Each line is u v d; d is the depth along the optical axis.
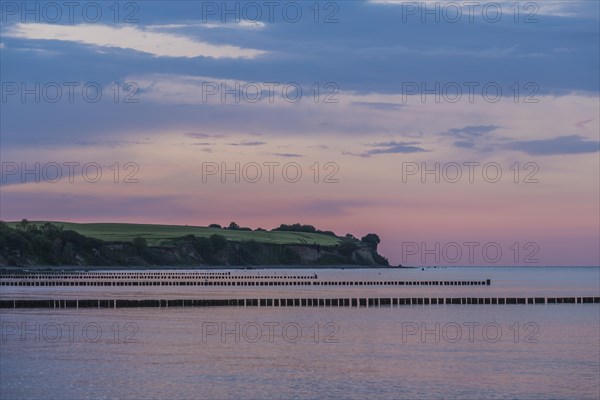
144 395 58.91
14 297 150.62
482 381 64.69
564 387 62.84
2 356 73.62
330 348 80.50
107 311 115.12
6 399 57.50
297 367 69.50
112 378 64.19
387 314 116.31
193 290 184.62
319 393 60.12
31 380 63.31
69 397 58.09
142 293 168.50
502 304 136.25
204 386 61.75
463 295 173.88
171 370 67.50
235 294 168.38
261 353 76.75
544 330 97.25
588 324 104.38
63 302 120.94
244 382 63.28
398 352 78.25
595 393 61.00
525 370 69.31
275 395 59.28
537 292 192.38
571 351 79.75
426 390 61.47
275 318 108.38
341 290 193.25
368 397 59.16
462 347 82.06
